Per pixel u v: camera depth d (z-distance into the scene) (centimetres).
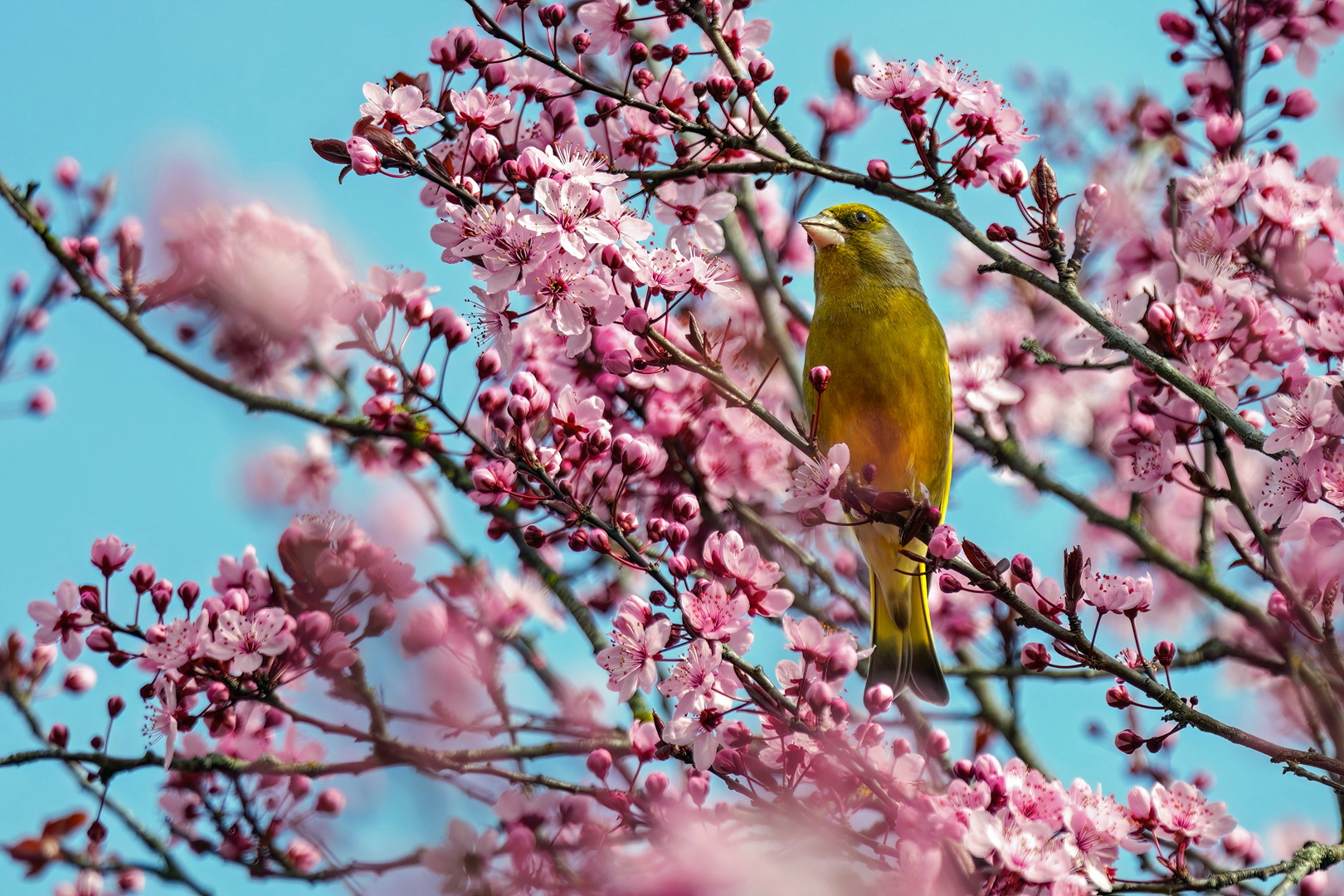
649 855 802
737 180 1328
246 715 970
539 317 1069
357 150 787
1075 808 741
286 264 980
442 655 960
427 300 914
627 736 969
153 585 886
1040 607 785
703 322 1327
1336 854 779
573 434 827
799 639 750
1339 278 916
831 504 1112
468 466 947
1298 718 1297
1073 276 841
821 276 1235
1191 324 888
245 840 963
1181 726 755
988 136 884
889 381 1181
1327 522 807
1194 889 739
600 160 956
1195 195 956
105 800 959
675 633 751
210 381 998
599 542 770
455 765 875
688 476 1188
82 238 1098
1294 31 1035
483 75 911
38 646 1026
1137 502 1194
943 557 752
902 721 1083
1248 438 807
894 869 695
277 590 887
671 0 930
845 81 1167
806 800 762
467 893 804
